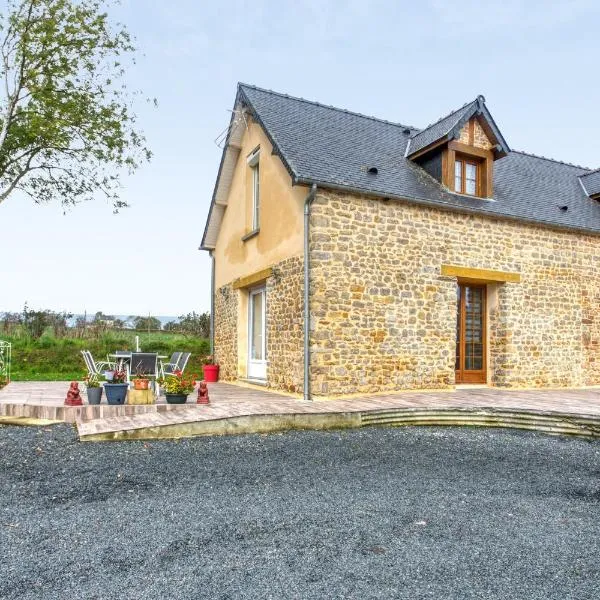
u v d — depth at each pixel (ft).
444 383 32.58
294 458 18.29
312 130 34.81
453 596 8.80
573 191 43.50
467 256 33.96
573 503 14.21
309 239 29.25
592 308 39.32
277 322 33.27
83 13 35.86
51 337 52.37
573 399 29.22
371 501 13.82
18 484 14.93
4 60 35.86
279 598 8.61
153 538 11.09
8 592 8.73
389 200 31.27
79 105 37.50
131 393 24.95
